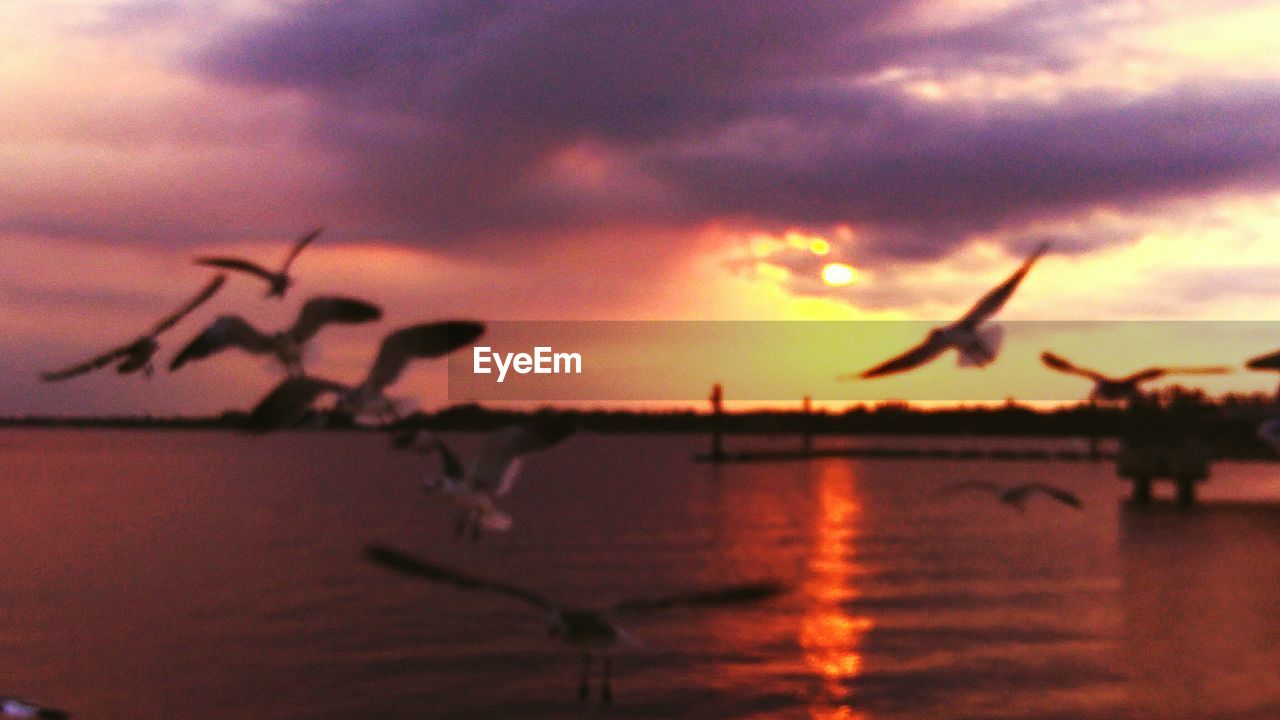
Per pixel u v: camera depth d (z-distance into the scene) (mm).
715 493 141875
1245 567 73500
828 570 74062
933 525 103000
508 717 39250
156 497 137375
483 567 75188
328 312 13500
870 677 44656
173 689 42875
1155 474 100062
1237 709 40938
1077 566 75188
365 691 42250
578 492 143000
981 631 53281
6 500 132250
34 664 46688
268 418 12680
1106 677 45062
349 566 73188
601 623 12484
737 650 48594
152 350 13875
